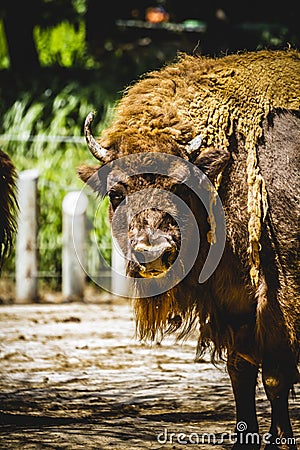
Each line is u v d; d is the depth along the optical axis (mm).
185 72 23094
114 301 48906
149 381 30141
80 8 66750
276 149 22312
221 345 22609
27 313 44906
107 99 58625
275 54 23906
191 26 70125
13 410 26531
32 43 64500
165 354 34406
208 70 23094
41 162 55906
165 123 21781
